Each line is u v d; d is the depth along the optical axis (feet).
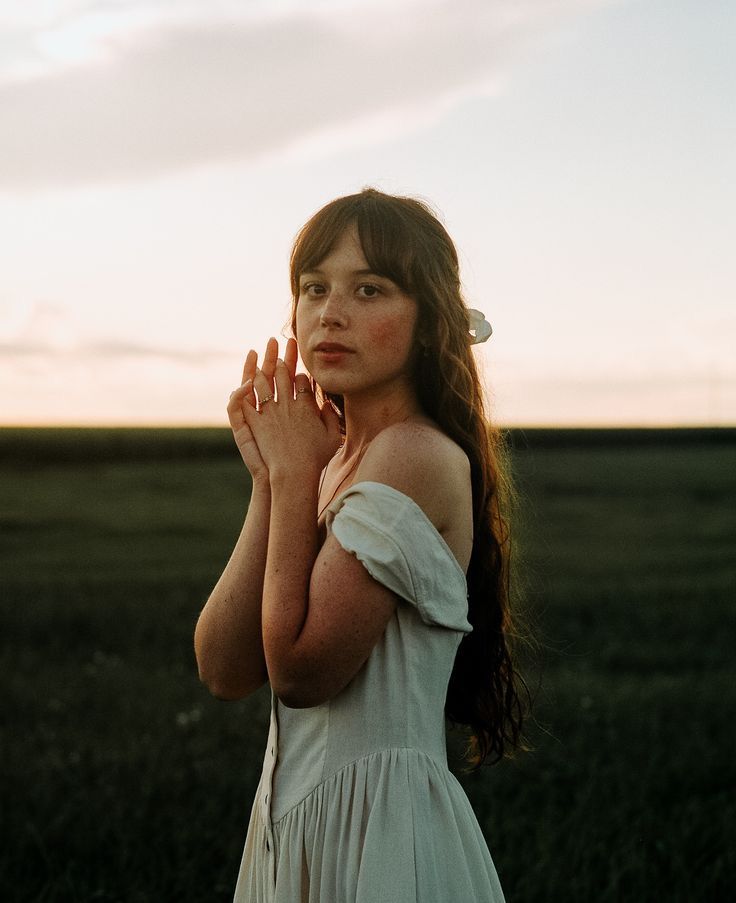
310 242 6.47
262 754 20.07
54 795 17.08
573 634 36.52
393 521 5.98
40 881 13.66
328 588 5.97
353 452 6.79
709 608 42.37
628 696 25.55
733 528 81.66
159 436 195.72
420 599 6.05
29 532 77.41
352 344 6.33
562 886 13.03
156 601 43.11
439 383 6.64
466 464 6.51
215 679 6.84
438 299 6.46
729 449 206.80
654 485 120.78
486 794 17.03
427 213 6.70
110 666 30.78
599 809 16.44
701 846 14.90
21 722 23.49
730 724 22.95
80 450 160.15
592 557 62.13
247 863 6.94
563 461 160.35
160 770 18.57
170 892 13.17
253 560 6.71
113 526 82.64
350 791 6.14
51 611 39.93
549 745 20.29
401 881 5.90
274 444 6.61
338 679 6.05
